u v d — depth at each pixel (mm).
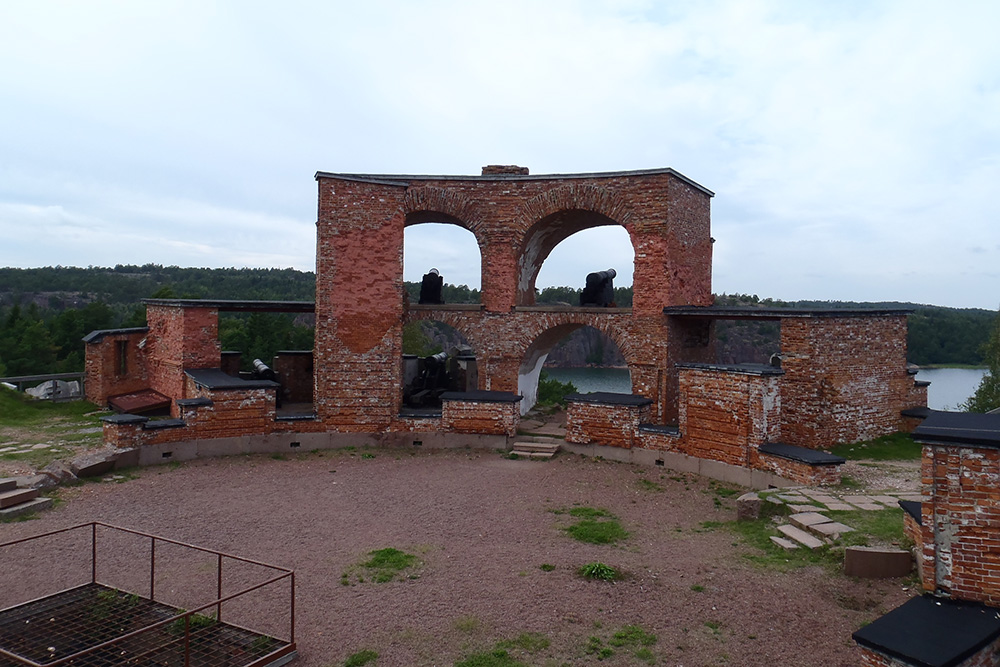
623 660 7211
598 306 22438
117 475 15359
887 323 19156
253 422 18188
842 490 13086
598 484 15688
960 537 6758
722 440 15992
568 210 21984
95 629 7891
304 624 8102
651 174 20516
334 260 19000
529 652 7410
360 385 19219
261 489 14773
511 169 23562
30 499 12820
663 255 20438
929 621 6250
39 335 48969
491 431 19156
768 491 13008
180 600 8766
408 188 21828
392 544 11219
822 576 9203
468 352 26703
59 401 24031
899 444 18281
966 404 37250
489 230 22328
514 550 10914
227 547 10953
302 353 25547
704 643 7543
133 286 117625
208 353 21266
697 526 12422
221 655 7277
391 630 7945
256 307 21984
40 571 9695
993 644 6062
